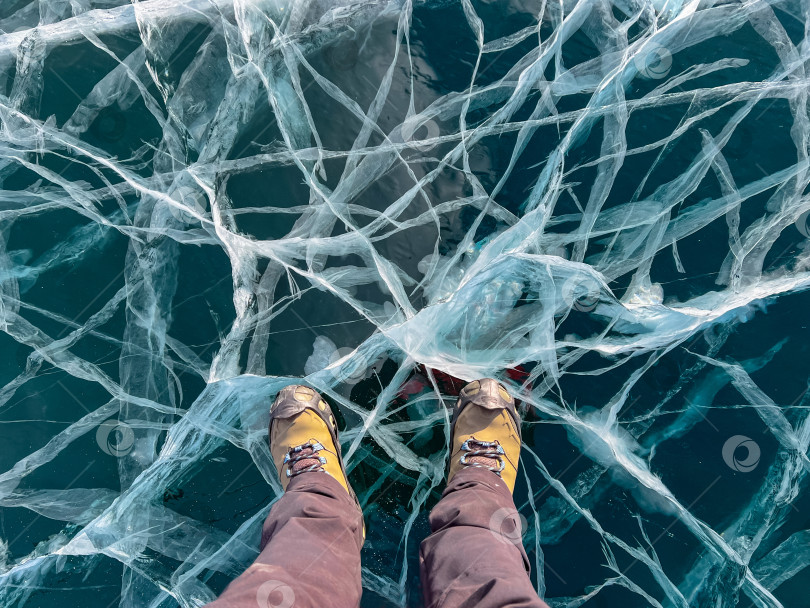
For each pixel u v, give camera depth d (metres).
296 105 1.46
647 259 1.35
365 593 1.18
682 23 1.53
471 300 1.33
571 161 1.41
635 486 1.23
